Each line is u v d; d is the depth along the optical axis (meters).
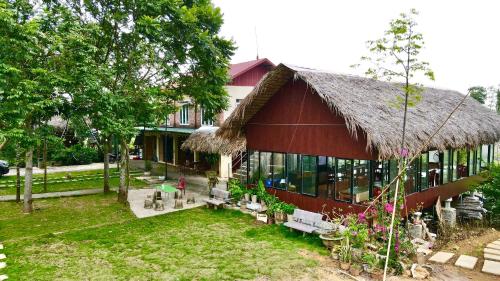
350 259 9.14
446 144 13.37
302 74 12.68
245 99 14.44
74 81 12.00
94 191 19.39
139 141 36.59
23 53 10.69
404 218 13.09
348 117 11.29
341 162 12.79
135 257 9.99
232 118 15.42
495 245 12.22
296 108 14.39
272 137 15.55
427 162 14.59
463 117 16.80
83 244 11.08
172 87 17.34
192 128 26.92
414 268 9.09
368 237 10.20
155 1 14.20
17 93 10.08
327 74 13.73
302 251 10.40
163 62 15.14
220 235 11.95
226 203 15.91
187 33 15.35
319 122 13.46
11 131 10.62
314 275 8.74
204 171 25.58
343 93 12.47
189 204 16.45
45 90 11.33
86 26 13.36
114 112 13.78
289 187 14.91
